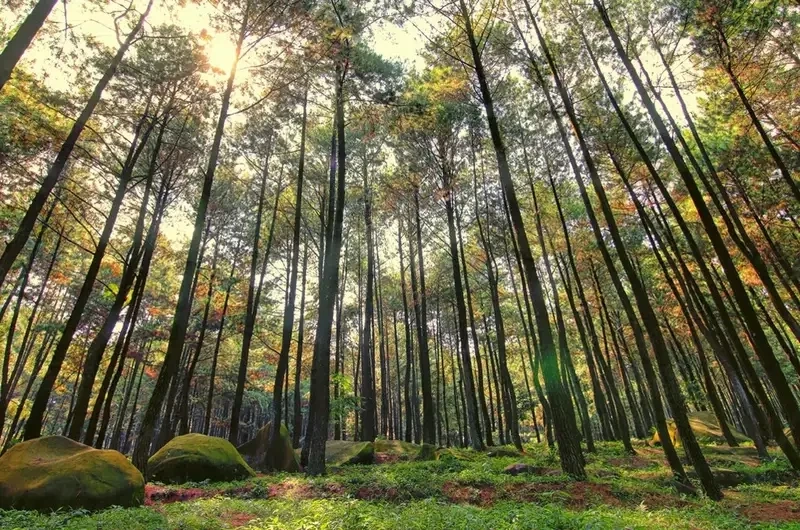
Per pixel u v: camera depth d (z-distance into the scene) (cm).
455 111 1706
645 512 808
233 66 1419
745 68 1423
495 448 2097
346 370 4897
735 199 1869
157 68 1546
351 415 4162
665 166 1909
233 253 2656
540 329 1170
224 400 4803
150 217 2202
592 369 2191
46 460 861
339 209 1453
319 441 1270
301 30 1372
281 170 2312
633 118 1723
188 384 2320
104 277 2527
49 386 1187
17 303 2186
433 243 2856
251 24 1378
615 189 2055
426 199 2445
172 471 1184
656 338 1084
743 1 1230
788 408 925
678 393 1060
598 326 3528
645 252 2372
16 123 1350
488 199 2350
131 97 1603
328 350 1341
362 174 2594
